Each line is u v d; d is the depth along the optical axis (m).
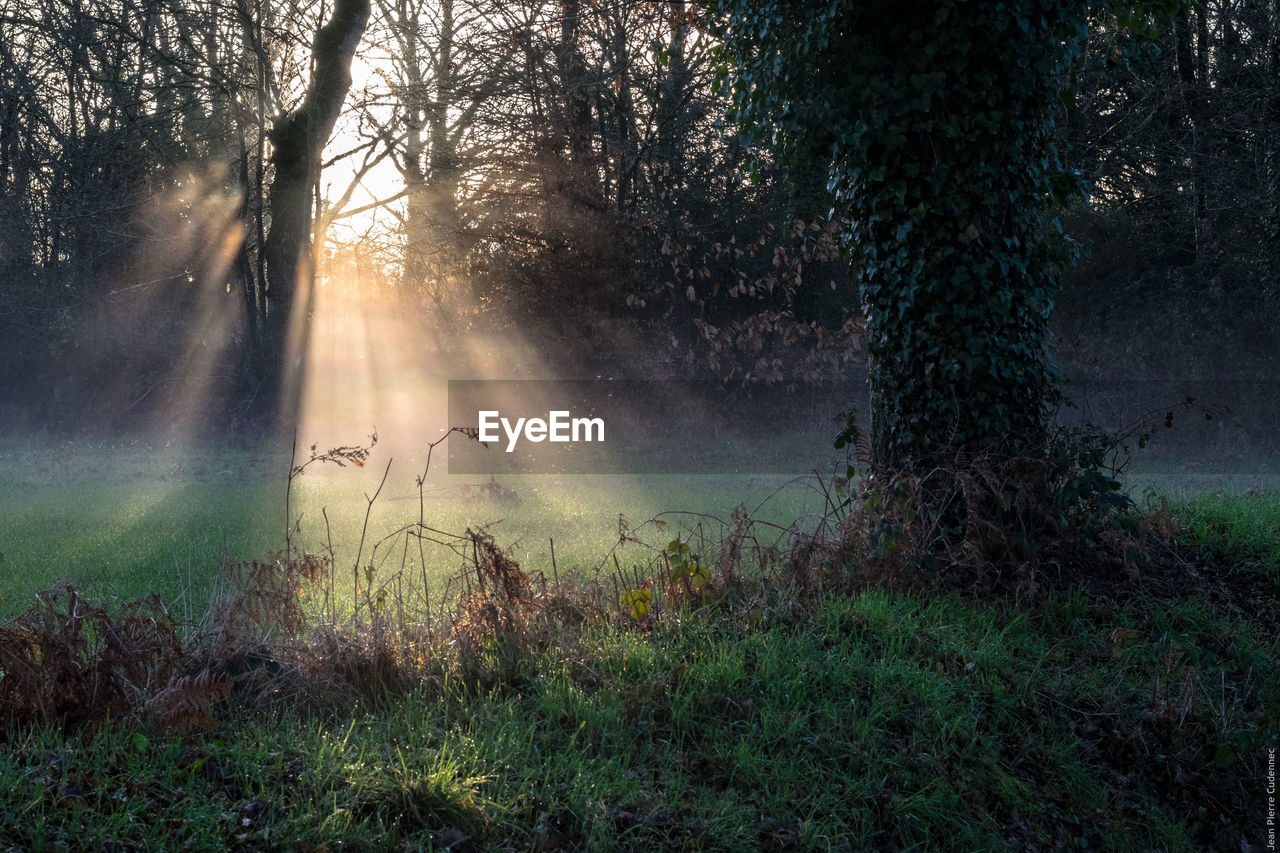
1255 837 4.77
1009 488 7.07
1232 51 23.05
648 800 4.23
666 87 25.81
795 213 23.67
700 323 23.28
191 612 6.54
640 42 25.52
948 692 5.30
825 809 4.38
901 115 7.22
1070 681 5.63
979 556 6.68
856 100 7.35
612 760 4.45
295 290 26.31
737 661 5.34
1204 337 22.39
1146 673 5.83
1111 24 9.77
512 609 5.61
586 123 26.45
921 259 7.32
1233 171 22.50
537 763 4.39
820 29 7.26
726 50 8.65
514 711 4.80
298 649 5.11
